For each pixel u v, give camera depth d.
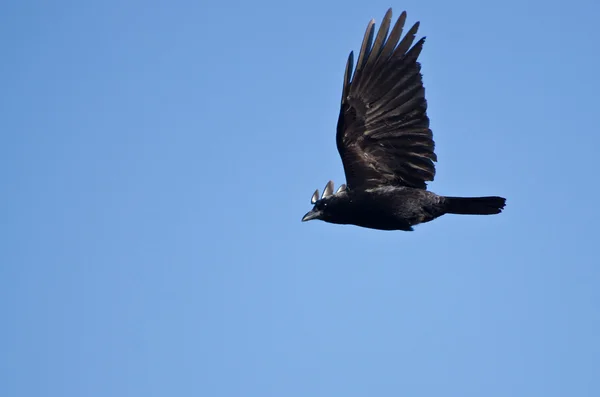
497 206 14.41
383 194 14.82
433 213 14.71
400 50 14.50
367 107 14.74
